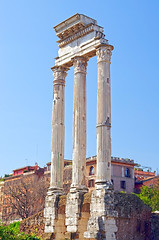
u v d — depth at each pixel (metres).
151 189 80.44
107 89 39.44
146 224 38.81
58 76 46.62
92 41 42.31
